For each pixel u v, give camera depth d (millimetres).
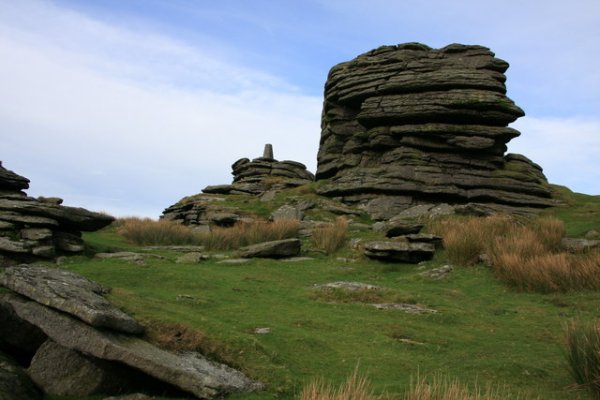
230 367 9359
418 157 31688
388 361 10227
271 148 43969
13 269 11047
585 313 13719
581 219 26516
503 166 32594
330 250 22078
